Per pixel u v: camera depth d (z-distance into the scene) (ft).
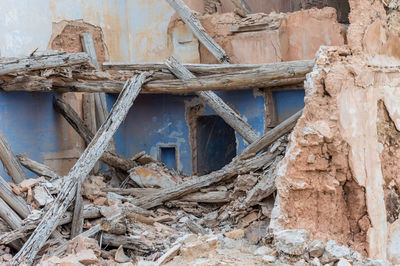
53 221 26.40
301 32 43.68
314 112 20.66
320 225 20.85
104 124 32.96
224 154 53.06
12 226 25.89
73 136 42.88
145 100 48.73
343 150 20.30
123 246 28.17
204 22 47.88
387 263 19.24
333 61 21.34
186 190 34.91
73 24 47.29
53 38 45.27
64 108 40.37
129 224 30.66
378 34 21.67
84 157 30.53
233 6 55.16
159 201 34.94
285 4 62.59
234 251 24.58
